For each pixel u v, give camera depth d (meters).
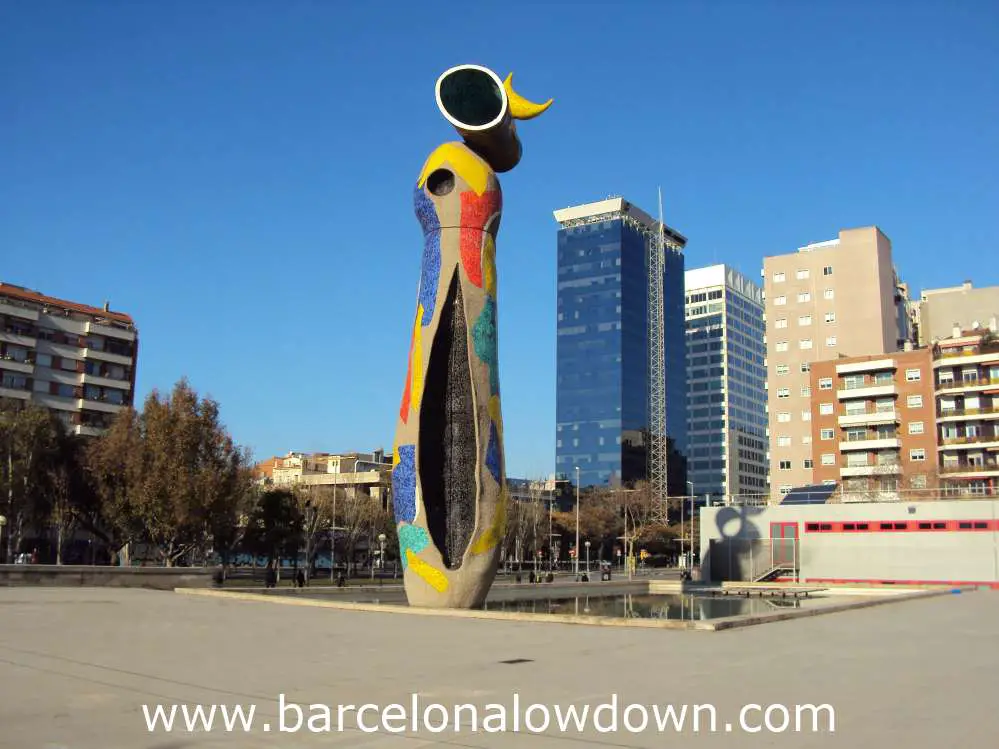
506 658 16.83
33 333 95.56
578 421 178.12
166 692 12.67
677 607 44.97
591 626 24.38
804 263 121.62
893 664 16.12
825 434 102.31
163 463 58.12
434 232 34.81
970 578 63.81
